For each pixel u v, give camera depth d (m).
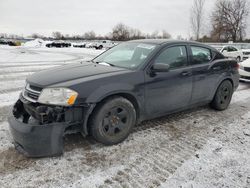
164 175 2.62
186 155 3.05
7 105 4.88
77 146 3.16
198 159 2.96
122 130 3.26
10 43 49.41
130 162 2.85
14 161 2.77
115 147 3.19
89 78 3.00
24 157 2.86
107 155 2.98
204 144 3.37
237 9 47.50
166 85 3.64
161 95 3.62
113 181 2.50
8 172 2.57
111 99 3.08
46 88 2.80
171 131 3.77
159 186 2.44
